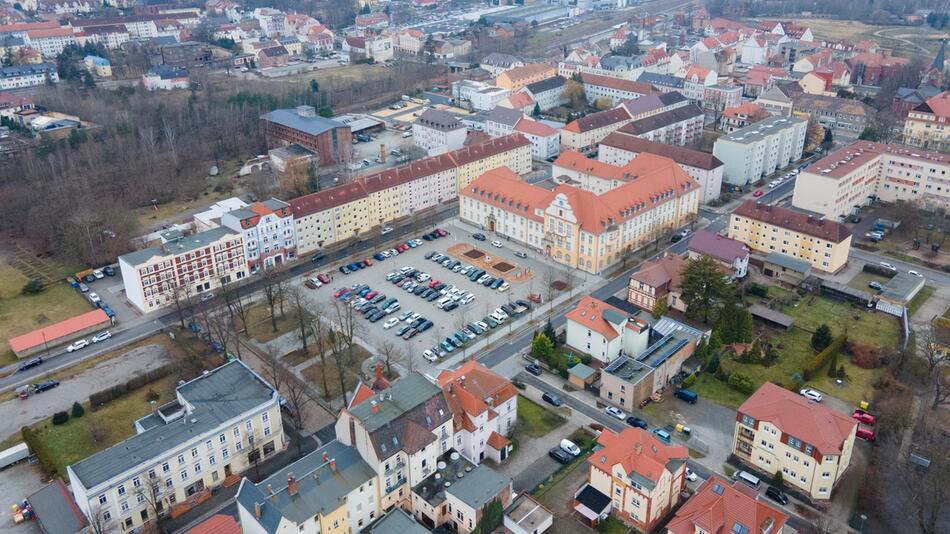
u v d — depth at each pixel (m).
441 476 143.62
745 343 193.75
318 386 183.25
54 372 192.62
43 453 156.50
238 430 153.38
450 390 156.00
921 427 158.12
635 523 138.62
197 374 186.50
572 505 143.62
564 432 164.62
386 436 138.12
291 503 128.50
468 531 136.00
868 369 185.62
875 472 149.50
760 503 125.94
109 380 188.62
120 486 137.00
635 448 138.62
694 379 181.00
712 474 150.50
